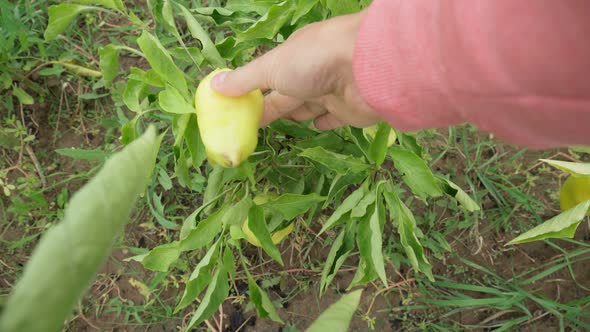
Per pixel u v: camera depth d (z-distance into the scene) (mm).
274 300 638
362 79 296
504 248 671
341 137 501
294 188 522
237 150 376
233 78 364
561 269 667
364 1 426
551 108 210
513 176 689
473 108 240
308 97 375
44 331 126
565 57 191
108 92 670
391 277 653
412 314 645
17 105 656
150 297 632
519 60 201
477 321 649
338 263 478
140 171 196
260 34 430
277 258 426
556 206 682
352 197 447
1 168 645
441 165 683
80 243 145
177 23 680
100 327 624
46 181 650
